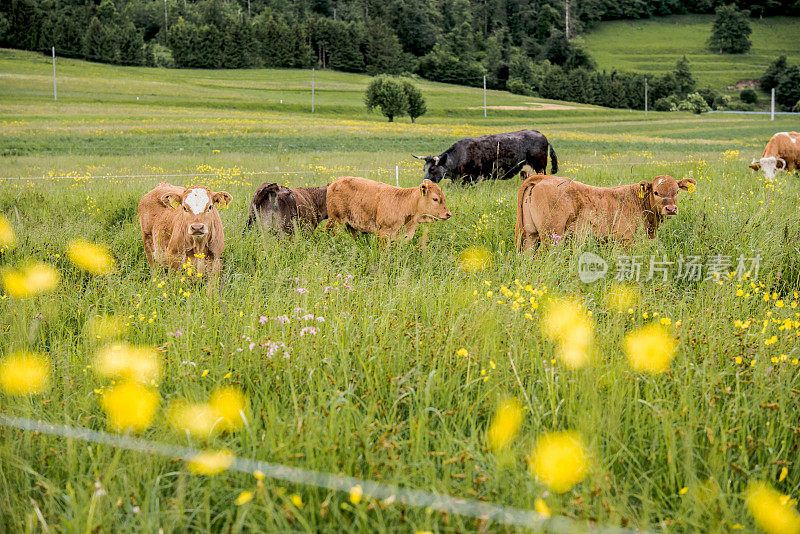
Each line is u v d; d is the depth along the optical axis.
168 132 42.09
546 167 17.50
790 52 184.62
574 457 3.48
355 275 7.60
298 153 31.41
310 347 4.91
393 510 3.16
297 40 137.12
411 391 4.34
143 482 3.59
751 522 3.31
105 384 4.79
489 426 4.18
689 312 6.09
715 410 4.18
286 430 3.88
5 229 8.45
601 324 5.69
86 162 24.28
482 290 6.58
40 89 79.25
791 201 10.71
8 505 3.46
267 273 7.65
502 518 3.08
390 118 72.81
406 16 162.88
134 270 7.79
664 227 9.30
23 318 5.66
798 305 6.28
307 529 3.06
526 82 134.50
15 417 4.03
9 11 121.00
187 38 126.56
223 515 3.42
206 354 5.10
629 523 3.23
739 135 58.91
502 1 191.50
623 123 78.81
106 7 148.88
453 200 11.89
